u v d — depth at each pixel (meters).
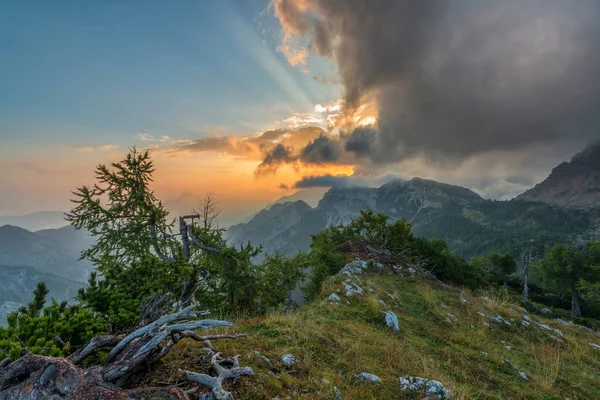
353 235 34.47
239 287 16.59
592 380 8.83
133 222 16.92
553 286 48.75
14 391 3.00
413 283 18.61
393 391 5.66
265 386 4.50
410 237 33.06
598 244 46.03
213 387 3.74
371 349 7.55
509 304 17.45
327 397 4.78
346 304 11.77
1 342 3.74
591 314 47.22
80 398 2.92
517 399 6.68
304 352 6.33
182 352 4.95
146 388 3.49
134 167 16.67
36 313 5.09
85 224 16.11
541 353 10.91
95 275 6.59
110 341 4.11
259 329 7.44
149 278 7.59
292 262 21.88
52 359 3.21
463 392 6.02
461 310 14.33
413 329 10.52
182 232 18.19
